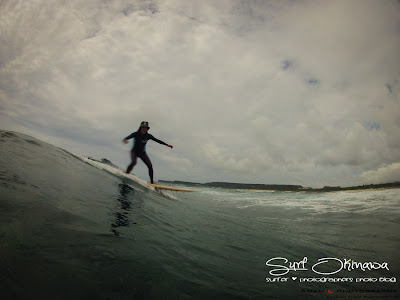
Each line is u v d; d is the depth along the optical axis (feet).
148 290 4.37
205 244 8.43
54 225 5.47
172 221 10.79
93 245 5.27
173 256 6.34
